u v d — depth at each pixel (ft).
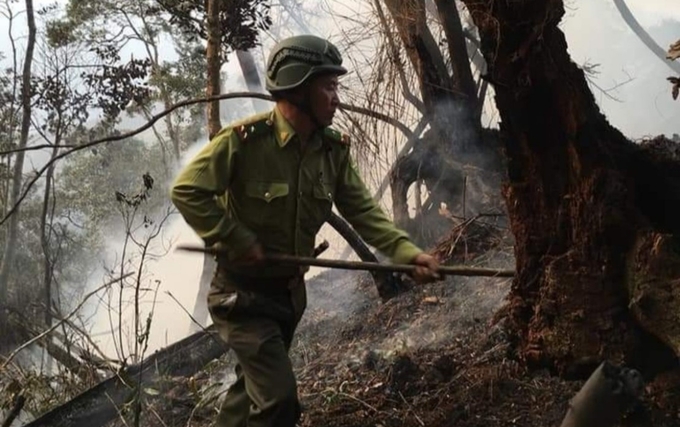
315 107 12.48
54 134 70.03
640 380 9.85
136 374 19.13
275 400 12.29
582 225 12.98
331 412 15.89
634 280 12.55
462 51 29.81
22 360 32.71
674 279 12.29
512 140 13.60
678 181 13.89
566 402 14.35
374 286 25.77
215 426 13.87
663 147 14.48
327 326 23.15
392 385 16.21
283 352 12.63
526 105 13.11
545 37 12.76
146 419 17.78
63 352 24.61
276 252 12.80
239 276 12.78
